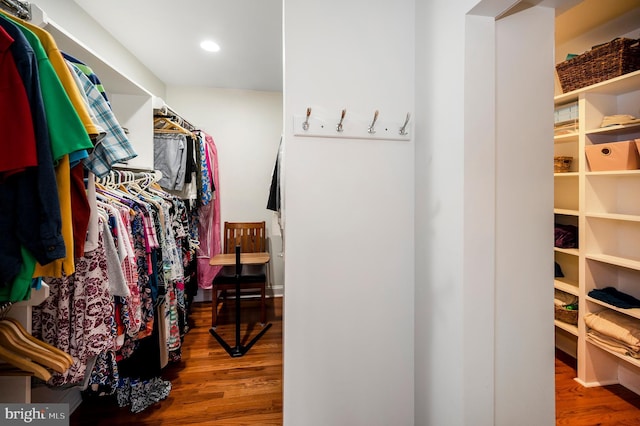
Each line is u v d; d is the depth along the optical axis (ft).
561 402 5.62
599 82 5.71
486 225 3.13
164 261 5.66
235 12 6.15
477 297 3.12
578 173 6.34
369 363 4.10
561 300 7.04
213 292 8.68
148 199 5.49
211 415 5.19
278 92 11.20
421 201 3.94
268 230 11.29
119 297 3.91
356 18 3.93
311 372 3.96
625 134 6.01
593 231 6.15
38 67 2.28
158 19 6.39
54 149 2.27
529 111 3.29
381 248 4.09
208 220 10.44
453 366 3.27
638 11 5.65
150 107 6.24
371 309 4.08
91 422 5.04
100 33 6.60
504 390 3.26
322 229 3.93
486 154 3.12
